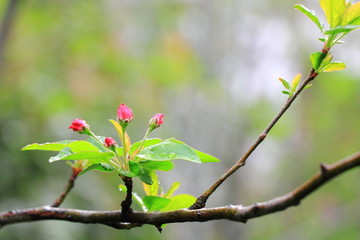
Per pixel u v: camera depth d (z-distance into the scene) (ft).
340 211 43.21
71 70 26.63
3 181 20.25
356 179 42.83
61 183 21.68
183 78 32.09
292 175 50.72
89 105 25.67
